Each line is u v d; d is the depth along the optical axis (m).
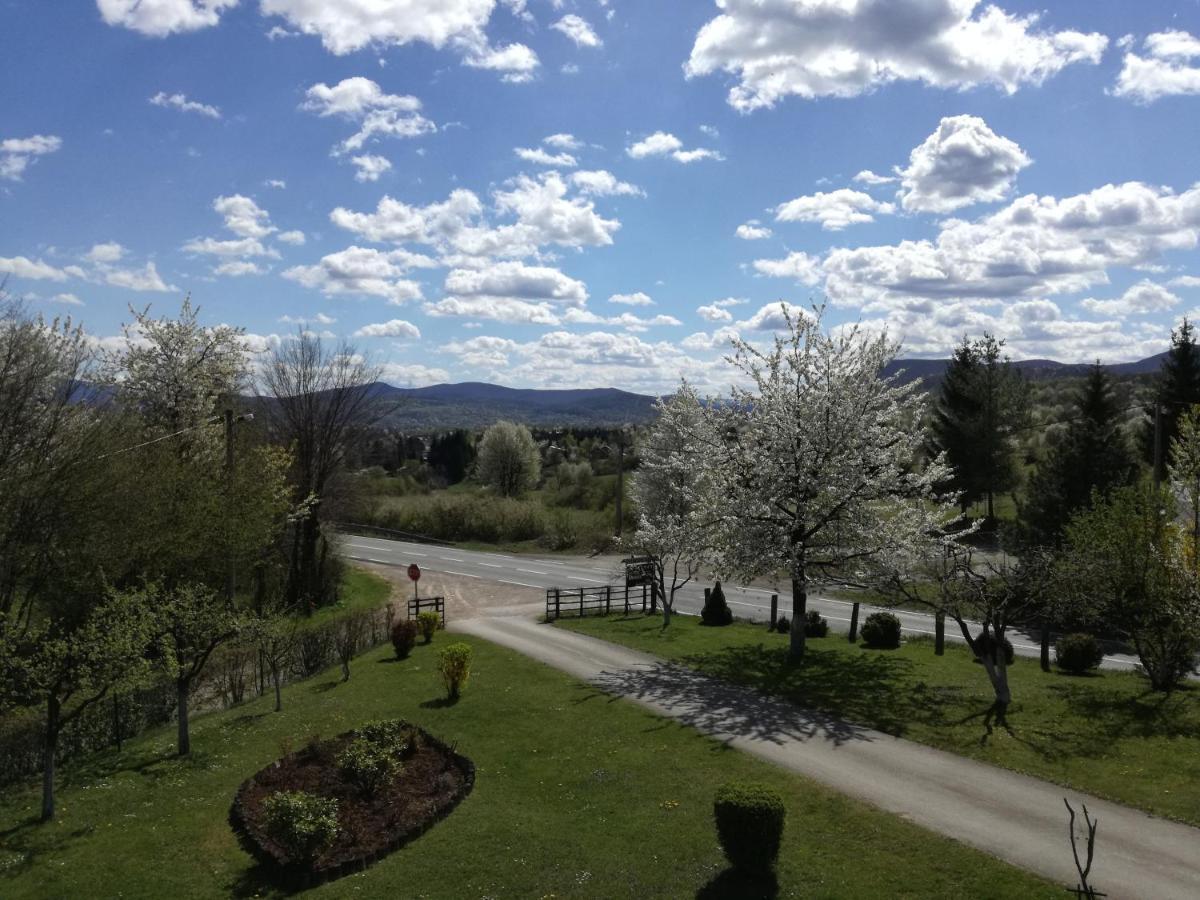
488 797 13.61
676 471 34.00
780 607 33.41
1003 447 45.97
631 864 10.98
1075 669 20.31
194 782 15.21
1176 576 17.34
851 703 17.58
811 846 11.09
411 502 62.47
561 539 51.41
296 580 35.75
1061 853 10.56
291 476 36.00
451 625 29.12
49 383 24.55
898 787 12.94
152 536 24.78
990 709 16.70
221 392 33.53
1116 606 17.98
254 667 24.72
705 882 10.35
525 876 10.91
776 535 21.25
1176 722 15.43
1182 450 20.09
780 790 12.98
